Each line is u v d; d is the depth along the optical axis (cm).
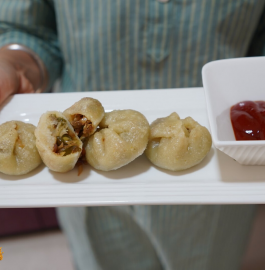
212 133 75
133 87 143
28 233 219
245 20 127
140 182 85
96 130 92
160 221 150
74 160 82
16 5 136
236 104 92
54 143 82
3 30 142
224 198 77
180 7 121
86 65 138
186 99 106
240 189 80
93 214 160
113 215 161
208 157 90
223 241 161
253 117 87
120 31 127
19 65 132
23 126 92
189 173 86
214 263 173
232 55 135
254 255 184
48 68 148
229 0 119
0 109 107
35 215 205
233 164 87
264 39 139
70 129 85
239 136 86
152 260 192
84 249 183
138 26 126
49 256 208
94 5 125
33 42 142
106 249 181
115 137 85
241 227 158
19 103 108
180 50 131
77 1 126
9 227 210
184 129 88
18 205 79
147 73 138
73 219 167
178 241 161
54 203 79
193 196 78
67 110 88
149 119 103
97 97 108
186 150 85
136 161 90
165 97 107
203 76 88
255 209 161
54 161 81
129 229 169
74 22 130
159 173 87
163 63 134
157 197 79
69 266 203
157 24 125
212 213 145
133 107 105
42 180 87
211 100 83
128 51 132
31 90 132
